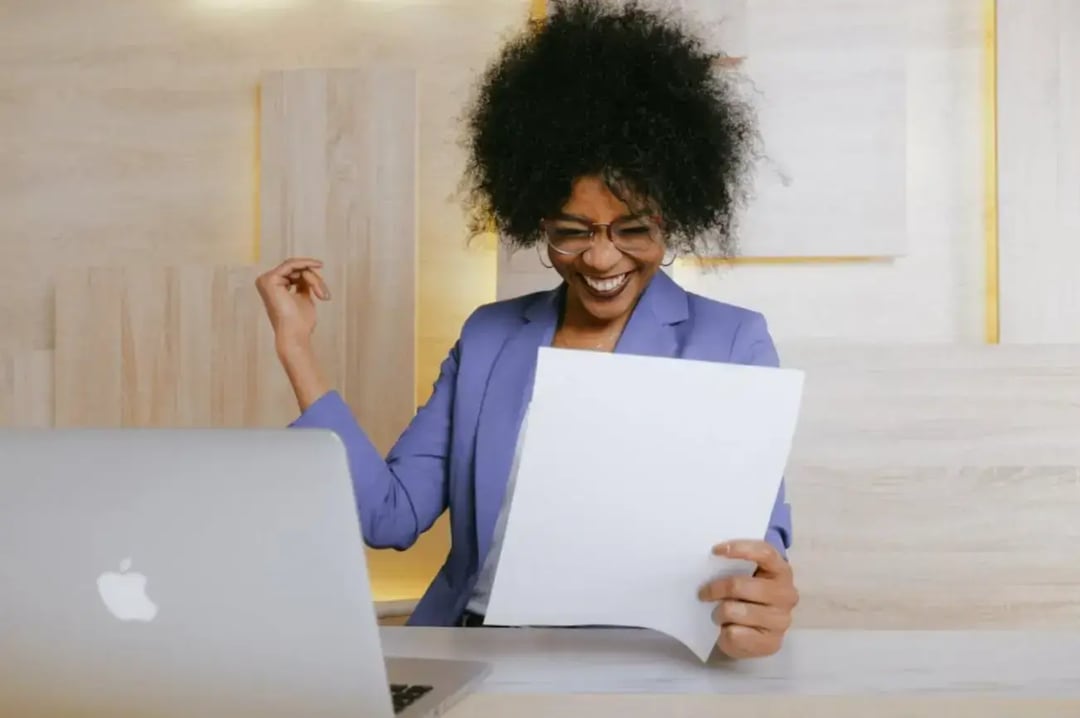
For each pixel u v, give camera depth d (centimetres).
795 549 226
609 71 146
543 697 90
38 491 76
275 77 246
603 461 101
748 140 168
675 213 147
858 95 233
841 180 234
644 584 104
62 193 259
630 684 96
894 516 224
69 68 259
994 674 97
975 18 238
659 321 156
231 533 75
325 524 74
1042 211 229
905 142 233
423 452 161
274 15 254
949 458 223
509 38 238
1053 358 221
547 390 100
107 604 76
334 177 244
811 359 227
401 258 242
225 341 246
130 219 258
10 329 260
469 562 154
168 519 75
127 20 258
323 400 148
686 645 106
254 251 255
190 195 256
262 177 247
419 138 250
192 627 76
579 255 145
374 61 252
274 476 74
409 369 241
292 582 75
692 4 235
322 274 244
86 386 250
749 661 104
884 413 225
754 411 101
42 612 76
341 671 76
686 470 102
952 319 238
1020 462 221
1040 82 229
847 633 116
